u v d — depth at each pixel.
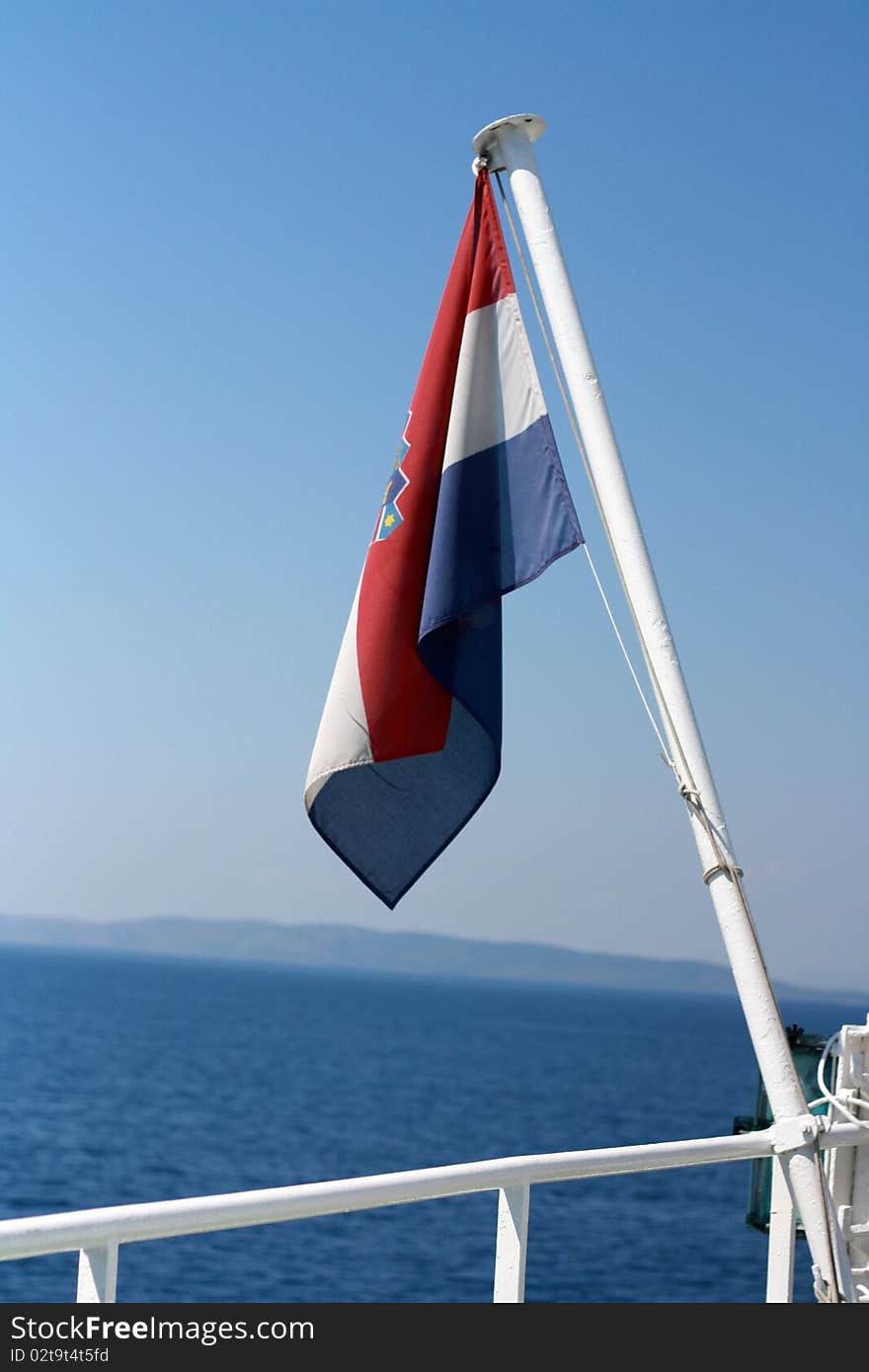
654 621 5.55
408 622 6.08
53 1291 33.75
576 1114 87.69
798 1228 5.55
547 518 5.90
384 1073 116.00
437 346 6.27
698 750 5.41
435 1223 44.69
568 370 5.90
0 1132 65.50
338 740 6.00
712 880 5.30
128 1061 112.31
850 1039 5.51
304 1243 40.47
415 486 6.18
